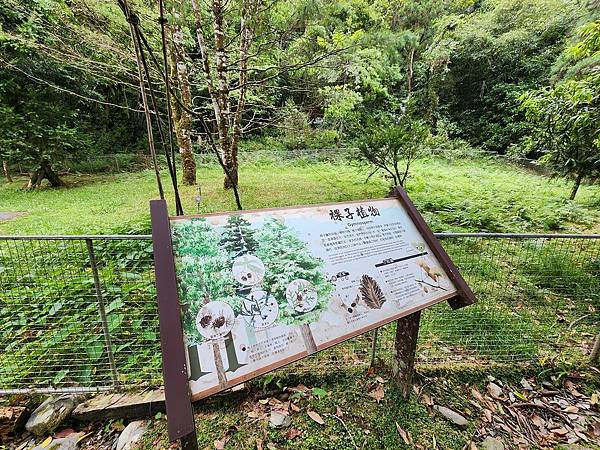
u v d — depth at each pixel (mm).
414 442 1650
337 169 10227
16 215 5816
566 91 5020
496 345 2281
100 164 11367
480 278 2818
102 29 5227
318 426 1719
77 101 10664
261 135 14617
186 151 7855
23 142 8141
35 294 2305
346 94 6766
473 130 15859
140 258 2955
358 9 6406
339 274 1414
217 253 1245
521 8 14477
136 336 2189
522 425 1784
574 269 2875
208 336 1081
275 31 5008
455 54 14938
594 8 6664
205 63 4051
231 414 1787
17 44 6859
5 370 1924
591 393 1992
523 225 4871
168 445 1628
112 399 1818
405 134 5906
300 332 1229
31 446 1642
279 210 1488
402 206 1829
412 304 1502
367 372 2047
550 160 6141
